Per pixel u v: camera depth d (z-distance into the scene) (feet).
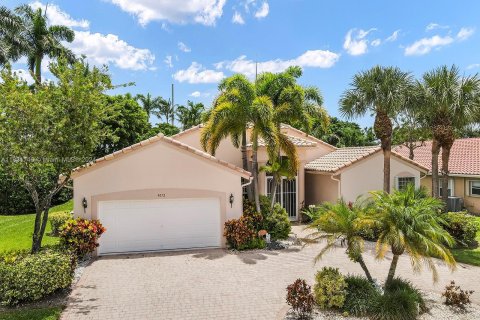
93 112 40.14
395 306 29.19
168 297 34.27
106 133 45.16
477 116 60.54
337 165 71.36
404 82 58.08
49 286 32.71
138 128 135.44
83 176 48.32
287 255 48.75
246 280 38.91
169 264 44.50
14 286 31.60
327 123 60.13
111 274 40.75
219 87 56.34
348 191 69.72
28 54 118.42
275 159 53.06
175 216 51.34
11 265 33.47
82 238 44.83
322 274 32.81
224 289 36.32
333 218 31.76
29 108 36.52
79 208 48.47
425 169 75.41
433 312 30.71
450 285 35.24
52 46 122.62
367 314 29.81
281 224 55.06
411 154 103.45
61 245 44.34
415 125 81.51
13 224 67.51
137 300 33.53
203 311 31.32
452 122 63.77
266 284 37.70
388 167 60.39
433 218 29.66
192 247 51.93
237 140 60.64
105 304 32.58
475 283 38.47
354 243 31.04
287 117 56.44
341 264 44.83
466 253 50.08
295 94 56.03
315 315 30.12
